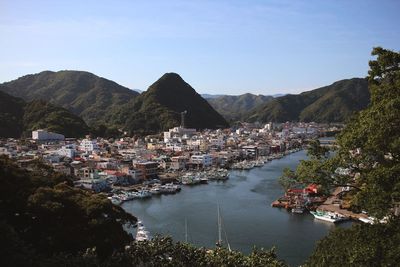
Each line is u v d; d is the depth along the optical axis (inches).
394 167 1001.5
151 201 4864.7
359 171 1152.8
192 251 1684.3
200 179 6269.7
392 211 1117.1
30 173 2341.3
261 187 5610.2
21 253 1393.9
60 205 1935.3
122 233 2053.4
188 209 4345.5
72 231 1873.8
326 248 1226.0
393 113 1003.3
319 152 1254.3
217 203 4623.5
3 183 1980.8
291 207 4210.1
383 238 1057.5
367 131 1058.7
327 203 4372.5
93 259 1519.4
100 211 2003.0
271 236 3319.4
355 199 1142.3
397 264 987.3
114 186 5856.3
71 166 6491.1
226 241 3198.8
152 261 1622.8
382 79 1234.0
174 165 7583.7
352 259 1055.6
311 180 1214.3
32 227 1918.1
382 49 1197.7
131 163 7042.3
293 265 2684.5
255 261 1701.5
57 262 1457.9
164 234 3403.1
